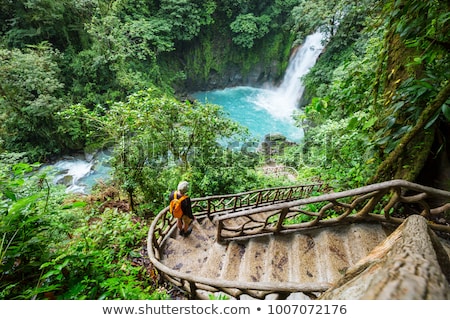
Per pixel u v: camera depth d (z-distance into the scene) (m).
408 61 3.09
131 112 7.19
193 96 25.48
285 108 23.11
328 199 2.96
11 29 14.76
